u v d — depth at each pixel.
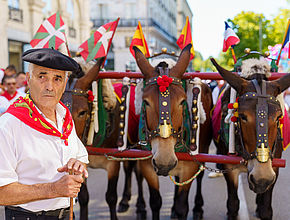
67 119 2.31
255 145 3.27
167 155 3.25
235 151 3.74
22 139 2.07
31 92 2.14
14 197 1.96
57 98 2.16
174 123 3.34
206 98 4.47
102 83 4.16
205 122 4.33
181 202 4.04
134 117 4.44
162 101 3.33
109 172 4.36
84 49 3.87
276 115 3.26
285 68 7.68
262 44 29.28
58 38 3.83
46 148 2.13
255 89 3.38
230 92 3.90
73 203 2.41
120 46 39.72
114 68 39.88
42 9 20.30
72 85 3.62
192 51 4.05
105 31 3.86
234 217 4.15
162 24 50.66
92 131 3.92
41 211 2.23
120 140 3.91
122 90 3.91
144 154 3.85
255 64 3.66
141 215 4.98
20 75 7.59
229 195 4.10
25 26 18.67
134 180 7.26
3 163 1.99
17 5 17.92
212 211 5.24
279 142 3.75
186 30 4.07
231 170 3.93
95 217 5.04
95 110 3.89
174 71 3.56
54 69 2.11
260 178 3.20
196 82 3.74
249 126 3.29
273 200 5.72
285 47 4.04
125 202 5.37
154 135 3.34
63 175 2.15
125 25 40.06
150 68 3.64
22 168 2.10
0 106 6.11
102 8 40.62
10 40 17.33
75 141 2.37
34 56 2.04
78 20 25.52
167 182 6.98
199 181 5.01
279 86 3.42
